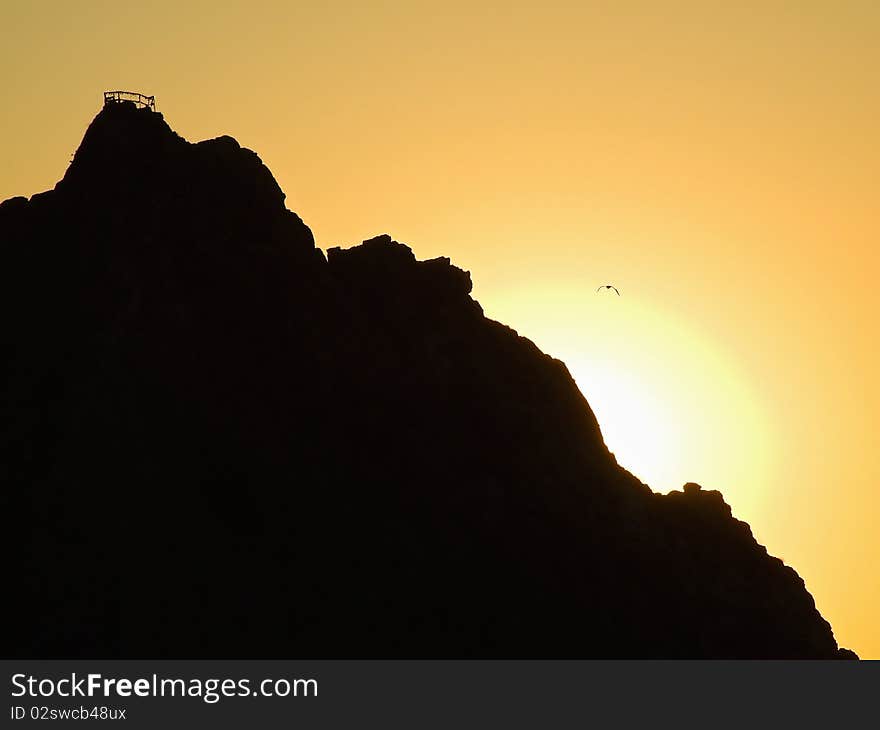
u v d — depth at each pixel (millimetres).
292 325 168875
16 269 171125
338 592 158875
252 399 164250
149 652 152875
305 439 164125
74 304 166875
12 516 157375
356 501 162875
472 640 160000
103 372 161750
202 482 159875
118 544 156125
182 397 162000
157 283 166500
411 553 162000
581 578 166625
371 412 167500
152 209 171250
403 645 158250
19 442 160625
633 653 164875
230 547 158250
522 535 166500
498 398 174000
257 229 174750
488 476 168375
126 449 159000
